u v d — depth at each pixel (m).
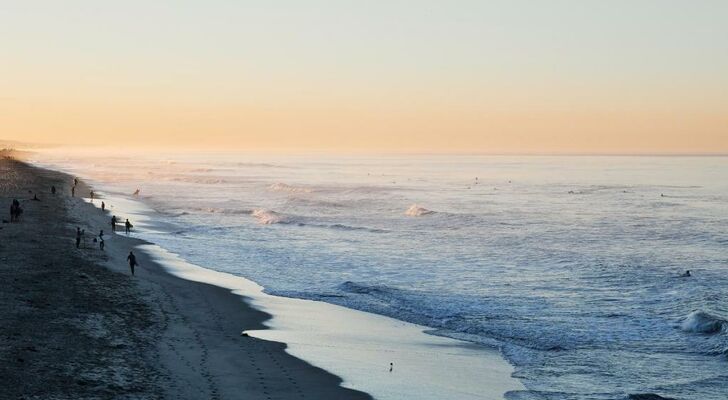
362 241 54.66
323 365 21.72
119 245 46.38
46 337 21.78
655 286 36.75
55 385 17.44
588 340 26.00
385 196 108.81
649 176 187.62
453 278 38.62
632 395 19.75
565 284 37.19
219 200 93.06
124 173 163.38
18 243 40.97
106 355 20.59
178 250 46.25
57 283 30.27
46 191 84.94
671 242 56.53
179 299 30.14
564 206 92.56
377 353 23.58
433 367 22.23
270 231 59.50
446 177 178.88
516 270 41.62
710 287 36.84
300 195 106.12
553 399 19.56
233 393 18.48
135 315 26.30
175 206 81.75
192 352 22.06
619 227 67.25
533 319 29.20
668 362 23.28
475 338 26.08
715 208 89.88
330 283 36.41
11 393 16.55
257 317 27.94
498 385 20.70
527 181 161.75
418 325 27.86
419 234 60.22
